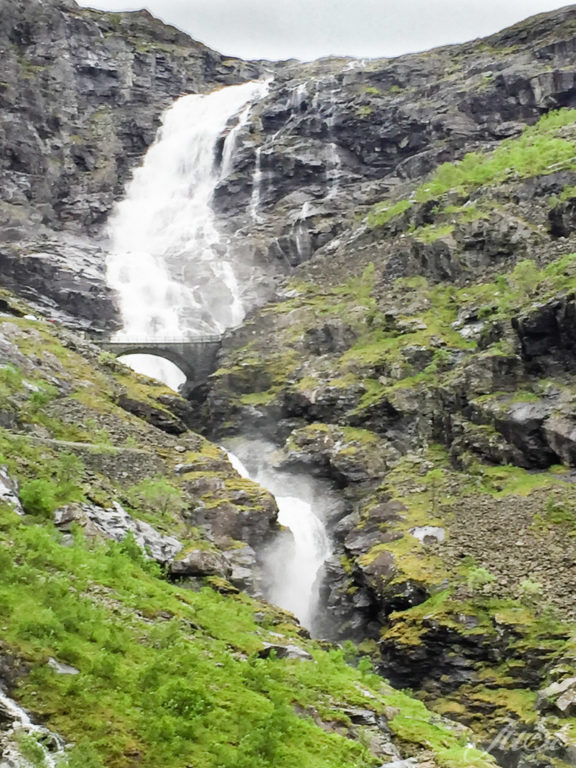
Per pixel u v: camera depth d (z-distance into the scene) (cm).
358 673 5962
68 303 15738
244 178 19712
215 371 13500
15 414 8475
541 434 9912
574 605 7819
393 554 8812
